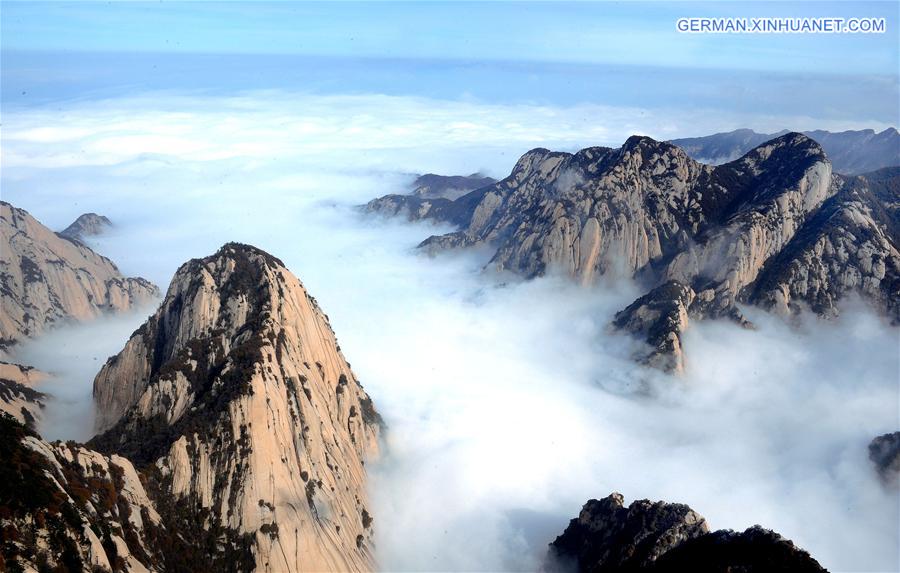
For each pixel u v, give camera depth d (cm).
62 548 4784
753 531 6706
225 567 6550
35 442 5694
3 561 4331
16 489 4844
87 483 5838
